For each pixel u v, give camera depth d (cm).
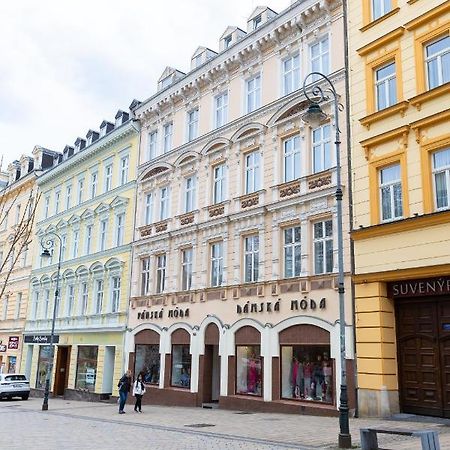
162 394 2598
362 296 1767
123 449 1230
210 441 1320
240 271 2308
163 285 2806
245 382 2194
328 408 1806
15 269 4509
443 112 1614
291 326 2011
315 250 2019
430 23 1727
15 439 1450
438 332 1612
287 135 2208
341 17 2064
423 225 1616
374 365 1686
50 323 3803
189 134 2861
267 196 2241
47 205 4341
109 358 3117
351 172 1895
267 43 2384
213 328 2391
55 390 3531
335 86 2033
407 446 1146
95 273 3400
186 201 2772
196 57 3005
